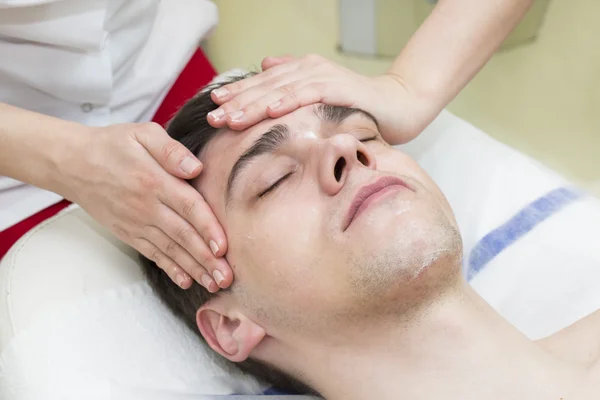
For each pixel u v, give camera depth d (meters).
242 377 0.87
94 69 1.01
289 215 0.69
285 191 0.70
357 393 0.75
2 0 0.83
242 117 0.73
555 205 0.97
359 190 0.67
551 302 0.91
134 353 0.81
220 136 0.76
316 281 0.68
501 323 0.76
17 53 0.95
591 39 1.54
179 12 1.23
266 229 0.69
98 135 0.80
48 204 1.01
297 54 1.74
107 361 0.78
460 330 0.71
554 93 1.56
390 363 0.73
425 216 0.66
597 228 0.94
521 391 0.71
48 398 0.74
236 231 0.72
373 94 0.87
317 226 0.68
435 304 0.69
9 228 1.00
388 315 0.68
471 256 0.97
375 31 1.67
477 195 1.01
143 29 1.11
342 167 0.70
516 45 1.60
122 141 0.77
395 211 0.65
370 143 0.80
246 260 0.71
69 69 0.99
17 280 0.82
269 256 0.69
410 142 1.08
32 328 0.78
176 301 0.86
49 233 0.89
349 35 1.71
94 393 0.75
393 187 0.67
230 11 1.86
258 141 0.72
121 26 1.05
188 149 0.78
